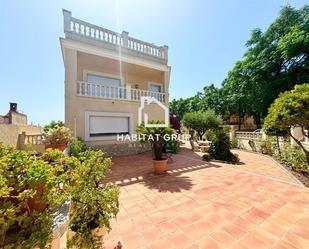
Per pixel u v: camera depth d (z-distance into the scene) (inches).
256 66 765.3
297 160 292.8
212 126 743.1
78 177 88.2
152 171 308.7
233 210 163.2
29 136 377.7
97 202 99.8
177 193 205.8
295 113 229.3
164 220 148.4
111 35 465.7
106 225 96.5
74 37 406.0
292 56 635.5
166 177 271.3
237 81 904.3
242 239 122.2
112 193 103.9
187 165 347.9
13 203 56.4
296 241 119.2
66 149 260.5
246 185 229.1
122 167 339.9
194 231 132.5
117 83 543.5
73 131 394.9
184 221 146.5
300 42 569.6
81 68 479.8
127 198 194.4
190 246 115.9
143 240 122.8
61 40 382.9
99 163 113.5
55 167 70.4
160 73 589.3
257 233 128.6
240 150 568.4
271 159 400.8
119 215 157.6
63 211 77.7
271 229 133.3
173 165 349.4
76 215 92.7
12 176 54.8
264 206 169.8
